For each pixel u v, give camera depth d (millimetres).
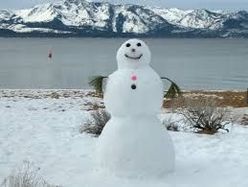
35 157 10711
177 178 8898
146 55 8734
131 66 8656
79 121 16156
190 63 73688
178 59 84312
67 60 82188
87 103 22844
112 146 8719
